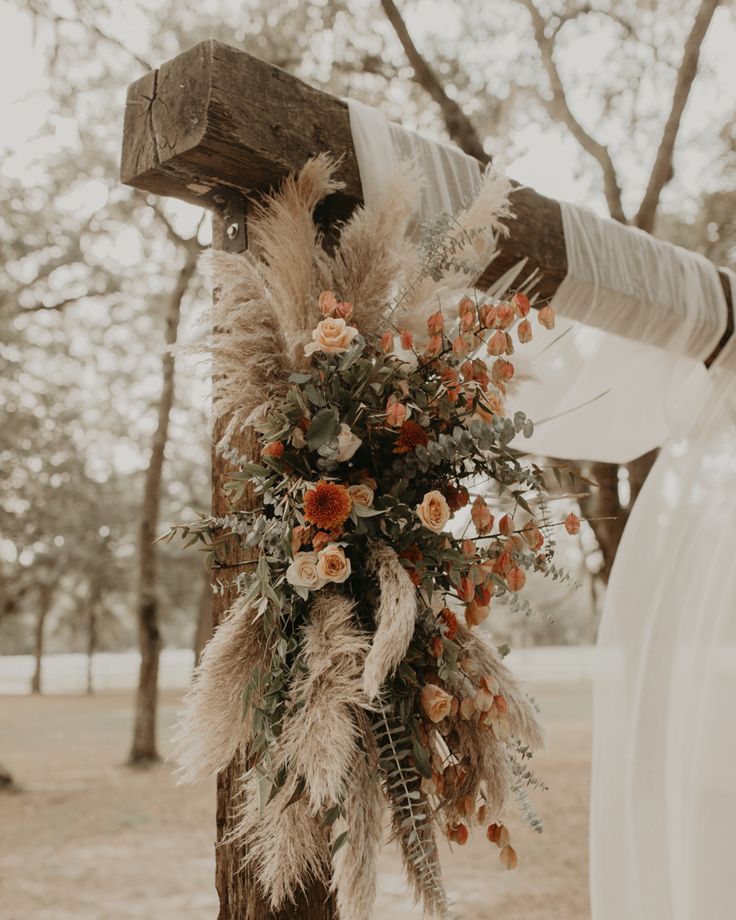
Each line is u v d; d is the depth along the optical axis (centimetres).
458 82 725
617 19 700
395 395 180
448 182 231
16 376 1328
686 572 290
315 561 168
